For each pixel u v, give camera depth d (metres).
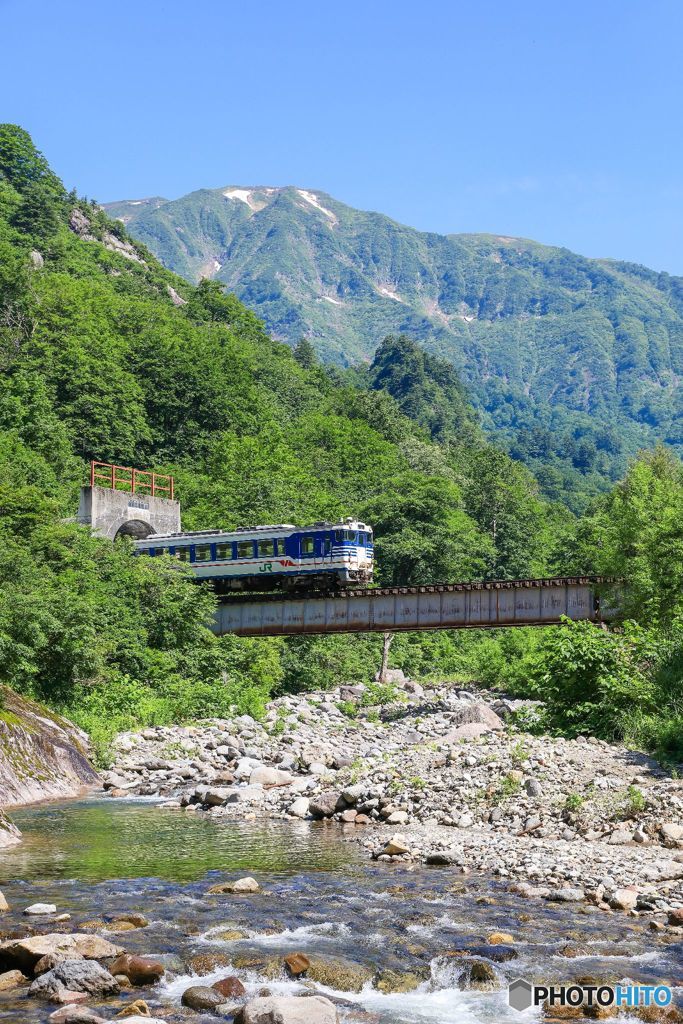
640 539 46.78
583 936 13.99
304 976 12.59
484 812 22.02
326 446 136.25
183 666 52.03
